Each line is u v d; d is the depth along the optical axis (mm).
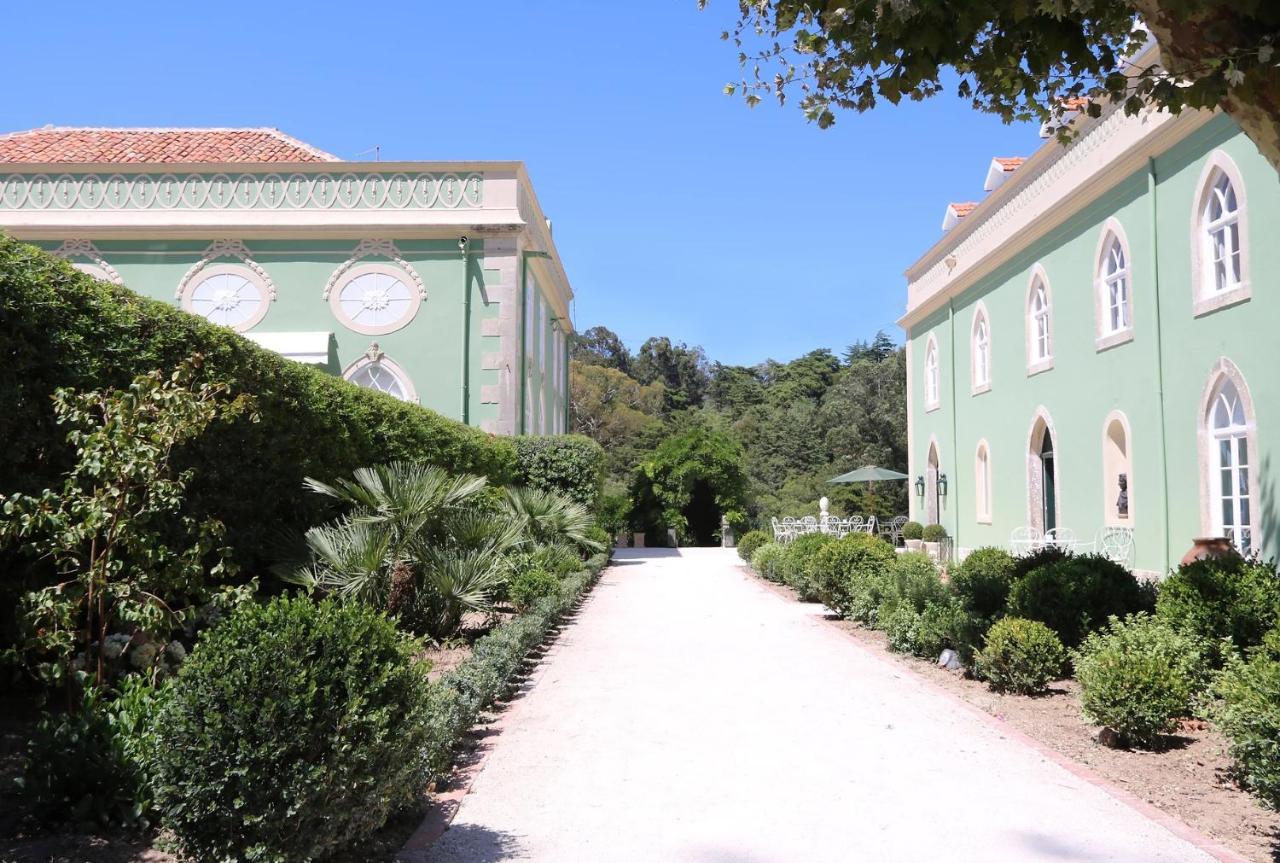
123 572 6059
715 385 74062
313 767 3725
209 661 3816
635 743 6383
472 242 20734
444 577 9727
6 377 5734
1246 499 11914
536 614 10695
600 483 22453
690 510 37625
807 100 6812
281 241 20656
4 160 20859
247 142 22594
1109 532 15359
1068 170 17109
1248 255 11539
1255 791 4703
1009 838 4562
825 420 52062
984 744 6309
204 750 3662
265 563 8898
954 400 24000
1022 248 19344
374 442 11492
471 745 6344
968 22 5367
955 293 23844
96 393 5676
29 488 5855
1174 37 4969
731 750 6188
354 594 8758
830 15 6113
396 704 4125
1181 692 6090
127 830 4461
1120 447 15539
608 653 10133
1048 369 18047
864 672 8961
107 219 20375
